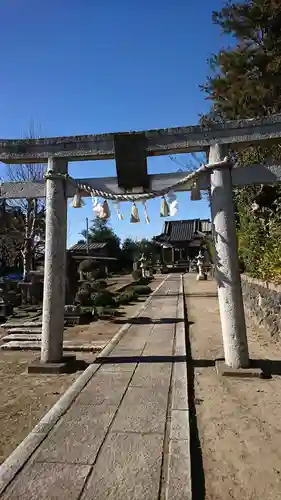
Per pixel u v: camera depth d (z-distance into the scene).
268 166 5.00
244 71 10.70
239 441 3.11
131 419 3.34
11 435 3.27
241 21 10.49
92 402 3.77
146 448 2.80
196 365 5.39
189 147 5.06
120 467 2.54
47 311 5.27
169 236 43.03
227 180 4.95
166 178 5.34
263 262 8.37
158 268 39.62
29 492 2.28
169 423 3.25
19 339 7.64
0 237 16.25
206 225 35.03
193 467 2.72
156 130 5.08
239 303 4.88
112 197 5.23
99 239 48.38
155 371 4.88
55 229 5.26
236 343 4.86
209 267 28.02
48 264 5.26
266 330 7.50
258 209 9.45
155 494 2.26
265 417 3.57
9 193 5.63
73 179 5.35
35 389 4.50
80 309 9.95
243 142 4.95
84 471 2.50
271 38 10.25
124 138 5.05
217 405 3.88
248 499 2.34
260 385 4.43
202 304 13.16
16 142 5.36
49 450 2.79
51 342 5.27
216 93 11.80
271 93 10.50
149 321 9.36
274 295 6.91
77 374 5.07
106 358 5.61
